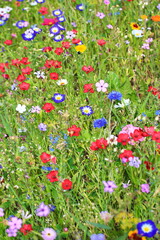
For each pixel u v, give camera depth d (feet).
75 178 4.99
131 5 7.08
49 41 6.70
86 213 4.74
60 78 6.03
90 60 6.27
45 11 6.97
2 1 7.64
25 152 5.15
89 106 5.53
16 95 5.85
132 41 6.57
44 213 4.59
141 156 5.06
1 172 5.15
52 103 5.69
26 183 4.96
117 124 5.54
